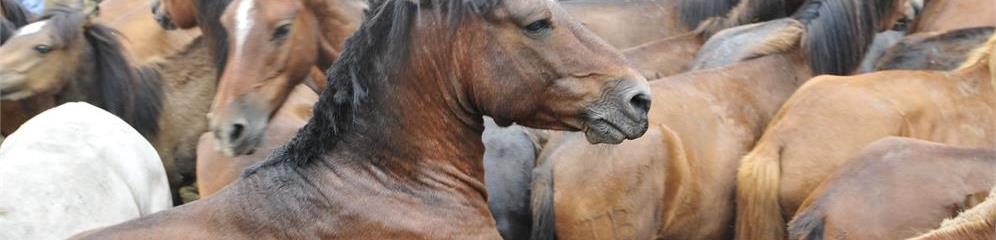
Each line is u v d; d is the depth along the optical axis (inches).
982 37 500.4
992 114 438.3
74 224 357.4
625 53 521.7
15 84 475.8
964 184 346.3
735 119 441.4
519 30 267.6
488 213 285.4
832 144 411.5
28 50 478.9
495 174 397.4
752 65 463.8
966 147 358.9
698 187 421.7
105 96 493.0
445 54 271.3
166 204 430.9
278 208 266.7
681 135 423.2
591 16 575.5
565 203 396.5
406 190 273.1
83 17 487.5
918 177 348.8
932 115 428.8
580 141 400.8
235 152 399.5
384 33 272.2
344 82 273.3
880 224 343.6
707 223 427.2
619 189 400.8
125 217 382.9
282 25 411.5
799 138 413.4
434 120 274.8
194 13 506.6
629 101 266.7
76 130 392.5
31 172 362.3
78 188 366.9
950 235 291.9
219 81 460.1
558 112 270.2
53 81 483.8
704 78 447.5
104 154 390.9
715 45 488.4
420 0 270.4
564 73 267.7
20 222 345.4
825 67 484.1
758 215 409.4
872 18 500.4
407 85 272.8
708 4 558.6
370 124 272.8
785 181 409.1
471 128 278.7
